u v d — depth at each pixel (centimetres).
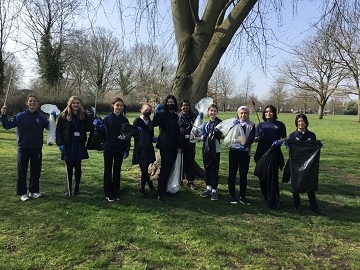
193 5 705
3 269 327
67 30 3281
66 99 3166
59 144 571
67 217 475
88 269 333
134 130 556
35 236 407
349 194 679
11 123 541
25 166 557
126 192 614
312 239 428
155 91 2372
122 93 4884
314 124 3619
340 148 1568
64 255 359
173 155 581
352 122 4122
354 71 3534
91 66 4088
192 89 676
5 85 2734
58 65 3309
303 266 355
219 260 360
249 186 705
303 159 535
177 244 397
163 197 573
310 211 546
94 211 503
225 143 570
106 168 563
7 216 475
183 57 697
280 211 540
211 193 596
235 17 634
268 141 575
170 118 571
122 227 441
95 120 572
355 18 743
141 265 344
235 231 443
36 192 573
